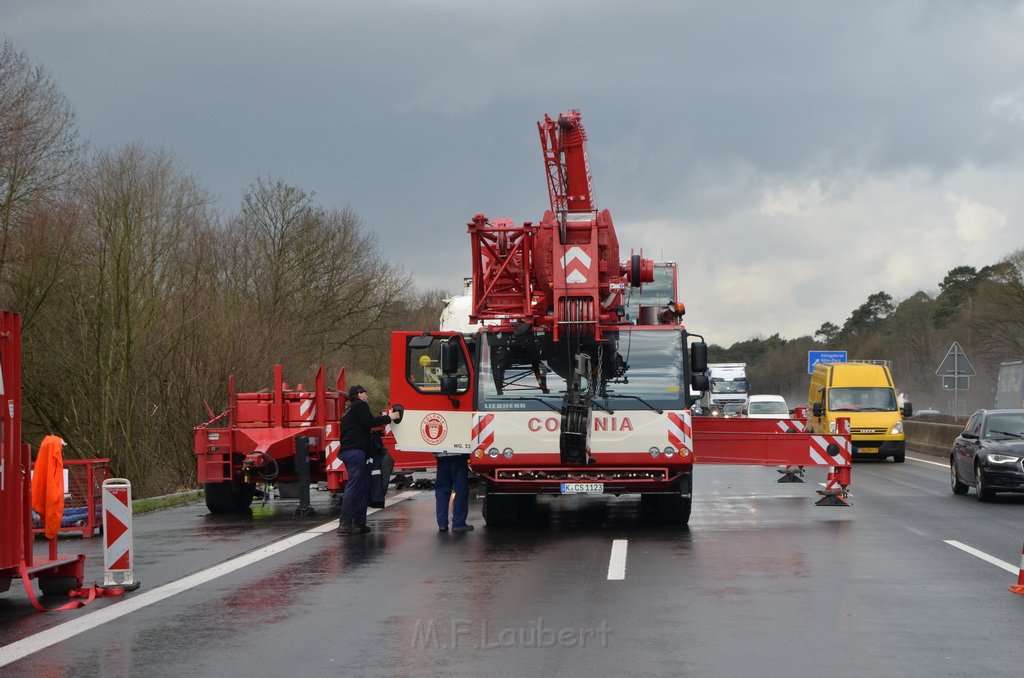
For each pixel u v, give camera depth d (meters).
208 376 33.75
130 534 11.36
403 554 13.74
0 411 9.99
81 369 32.84
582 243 16.56
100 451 32.50
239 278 50.03
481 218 17.30
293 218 52.62
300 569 12.51
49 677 7.51
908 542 14.38
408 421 16.91
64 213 32.59
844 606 9.77
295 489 21.45
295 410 20.95
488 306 17.38
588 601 10.10
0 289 32.47
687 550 13.70
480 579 11.53
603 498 22.09
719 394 72.25
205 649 8.32
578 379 15.98
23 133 31.81
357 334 52.53
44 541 16.81
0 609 10.41
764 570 11.93
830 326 157.00
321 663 7.78
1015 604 9.85
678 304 19.59
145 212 34.66
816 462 19.53
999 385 66.00
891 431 35.56
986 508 19.34
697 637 8.48
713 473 30.03
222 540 15.66
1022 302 74.19
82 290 33.09
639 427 16.20
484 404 16.42
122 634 8.98
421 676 7.35
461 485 16.69
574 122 19.16
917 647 8.09
